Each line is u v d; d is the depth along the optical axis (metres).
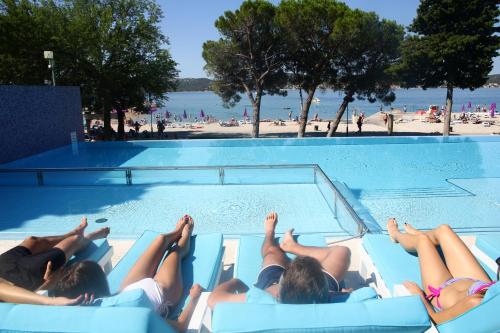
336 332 1.54
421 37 20.09
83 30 21.67
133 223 6.31
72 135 15.68
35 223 6.28
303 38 19.06
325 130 27.83
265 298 2.03
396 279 2.94
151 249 3.08
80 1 22.58
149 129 32.09
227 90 22.30
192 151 14.46
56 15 21.88
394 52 19.59
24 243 3.25
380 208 7.39
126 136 25.06
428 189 8.70
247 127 31.23
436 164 11.61
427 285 2.56
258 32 19.38
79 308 1.52
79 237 3.48
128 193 7.84
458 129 25.69
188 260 3.38
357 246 4.12
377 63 19.97
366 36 18.31
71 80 22.73
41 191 7.99
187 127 32.12
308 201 7.14
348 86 20.50
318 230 5.57
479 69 19.36
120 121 25.12
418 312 1.56
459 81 19.97
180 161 12.75
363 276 3.57
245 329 1.54
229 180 8.24
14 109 12.25
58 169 8.23
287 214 6.49
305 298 1.89
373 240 3.56
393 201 7.82
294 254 3.24
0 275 2.81
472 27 19.11
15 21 20.17
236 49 19.77
